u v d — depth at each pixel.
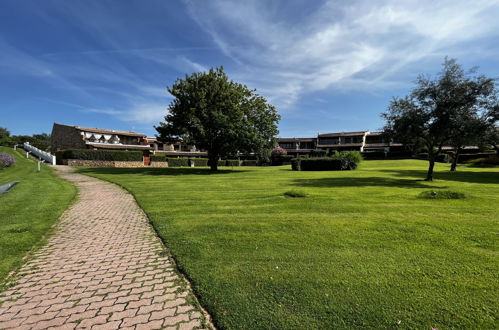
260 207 7.92
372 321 2.60
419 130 14.88
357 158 27.89
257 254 4.33
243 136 24.88
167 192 11.30
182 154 57.28
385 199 8.84
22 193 10.81
